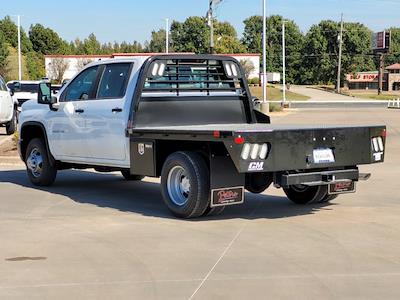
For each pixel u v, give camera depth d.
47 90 10.87
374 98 91.00
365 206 9.76
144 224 8.41
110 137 9.78
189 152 8.55
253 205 9.86
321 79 143.38
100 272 6.24
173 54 9.80
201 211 8.51
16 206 9.78
